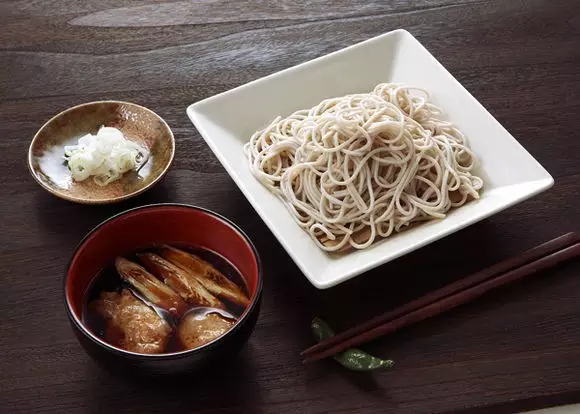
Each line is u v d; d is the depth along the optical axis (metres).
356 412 0.53
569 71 0.75
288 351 0.56
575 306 0.59
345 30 0.79
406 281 0.59
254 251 0.53
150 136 0.67
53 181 0.64
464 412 0.54
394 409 0.53
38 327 0.56
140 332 0.51
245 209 0.64
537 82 0.74
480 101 0.72
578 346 0.56
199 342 0.51
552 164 0.67
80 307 0.53
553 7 0.82
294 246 0.56
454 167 0.63
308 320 0.57
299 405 0.53
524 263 0.59
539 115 0.71
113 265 0.55
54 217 0.63
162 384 0.50
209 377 0.54
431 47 0.77
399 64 0.71
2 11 0.79
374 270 0.60
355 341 0.55
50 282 0.59
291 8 0.81
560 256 0.59
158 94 0.72
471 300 0.58
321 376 0.54
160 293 0.54
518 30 0.79
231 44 0.77
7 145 0.67
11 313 0.57
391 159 0.62
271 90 0.67
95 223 0.62
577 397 0.55
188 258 0.56
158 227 0.56
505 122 0.71
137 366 0.48
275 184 0.64
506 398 0.54
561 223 0.63
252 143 0.65
